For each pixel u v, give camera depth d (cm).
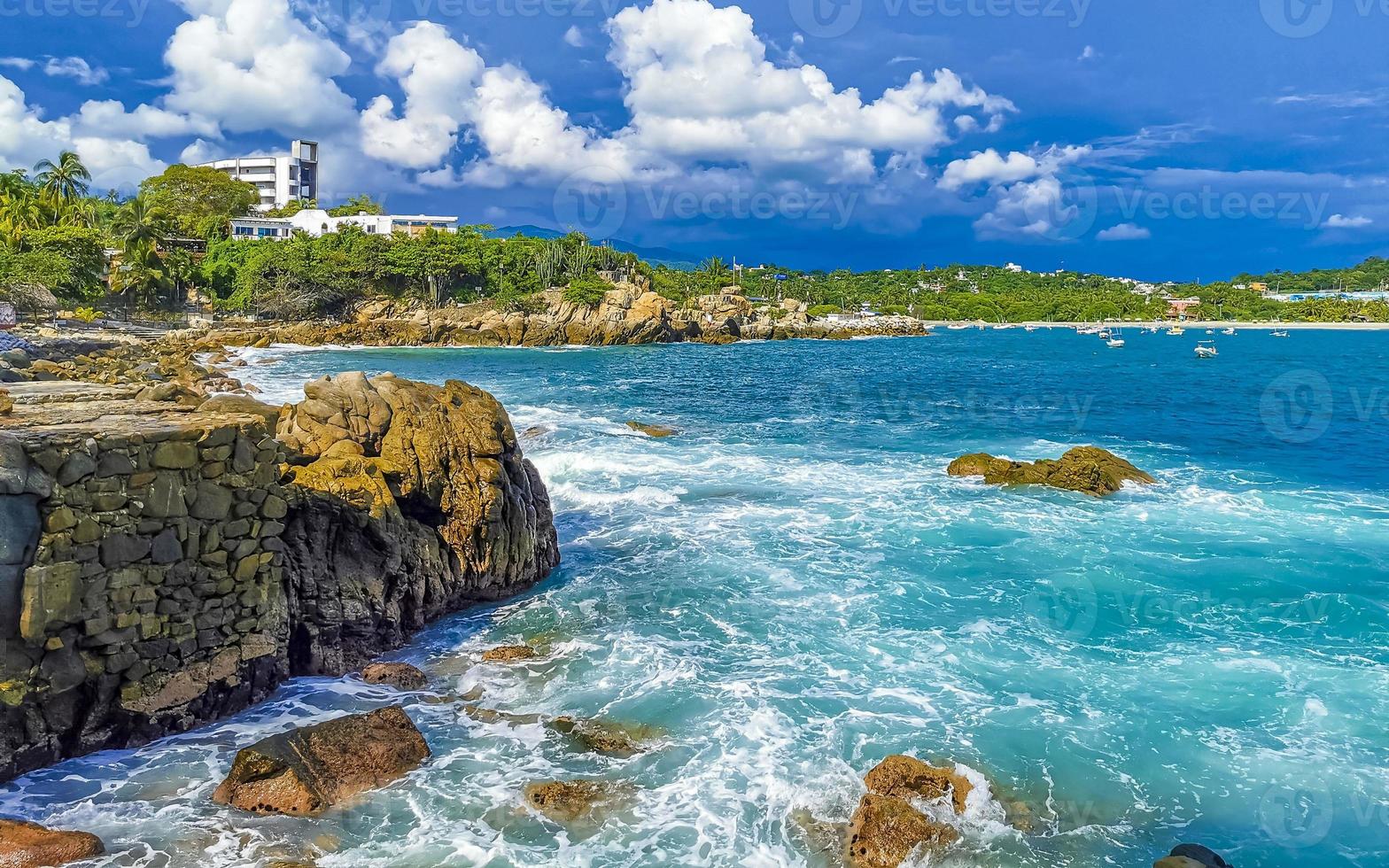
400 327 11056
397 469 1577
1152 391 6581
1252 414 5038
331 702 1289
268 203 19475
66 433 1048
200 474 1159
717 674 1427
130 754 1118
